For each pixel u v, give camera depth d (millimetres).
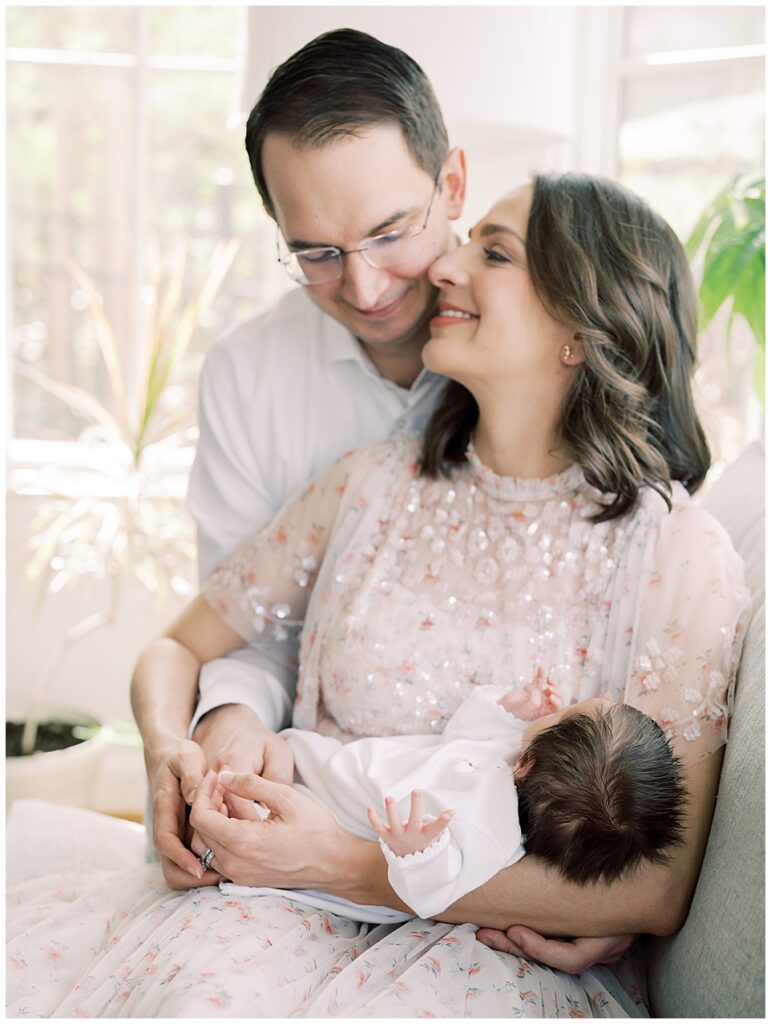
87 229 3051
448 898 1151
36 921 1353
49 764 2549
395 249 1458
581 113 2645
